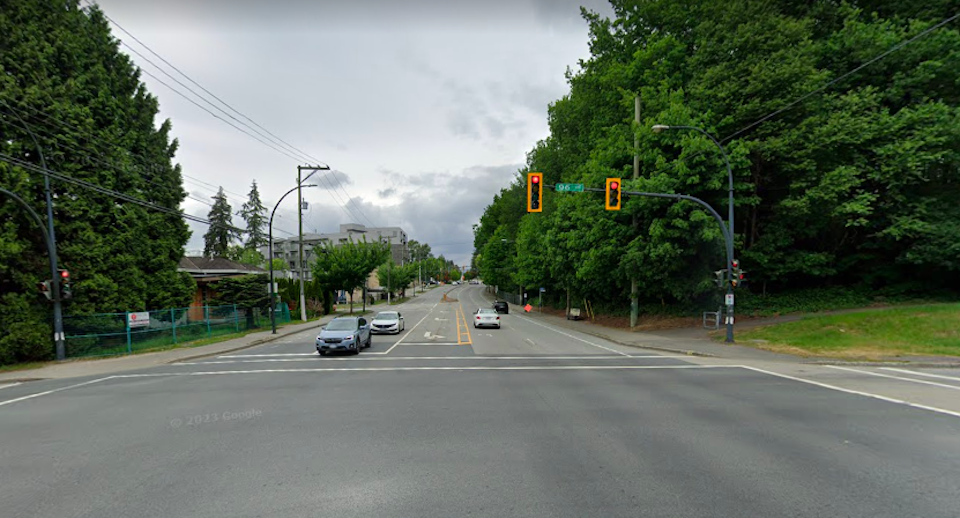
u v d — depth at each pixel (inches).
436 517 161.0
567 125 1624.0
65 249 716.0
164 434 271.9
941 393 368.5
